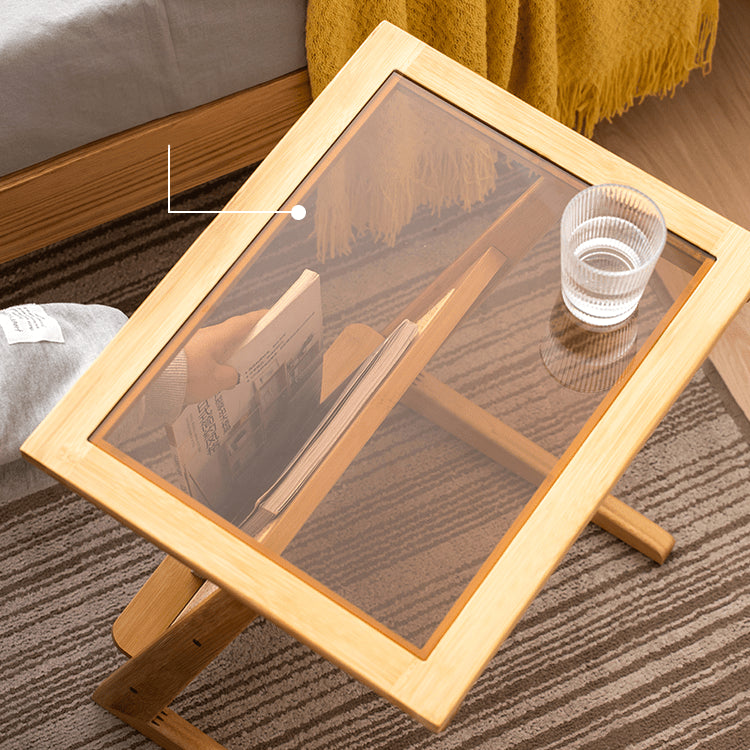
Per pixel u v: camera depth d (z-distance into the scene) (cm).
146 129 129
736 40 168
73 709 123
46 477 114
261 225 93
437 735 122
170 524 81
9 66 112
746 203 156
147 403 86
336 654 76
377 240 95
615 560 130
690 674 124
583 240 92
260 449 89
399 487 85
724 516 133
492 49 133
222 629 92
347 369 93
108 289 146
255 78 129
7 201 127
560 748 121
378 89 99
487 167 97
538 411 87
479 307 92
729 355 143
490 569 80
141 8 114
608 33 138
